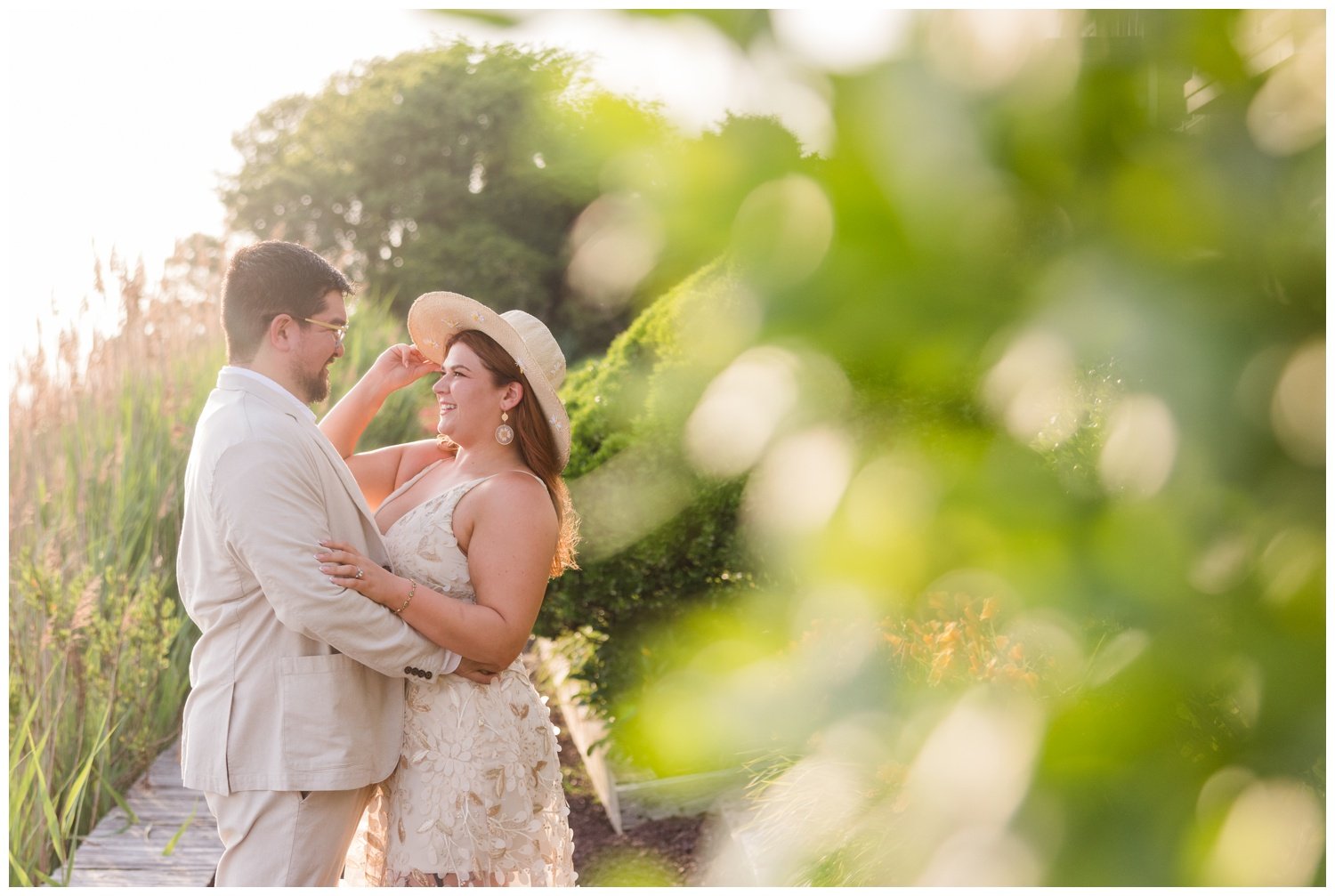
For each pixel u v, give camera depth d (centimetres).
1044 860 34
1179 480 34
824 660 38
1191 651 35
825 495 37
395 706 240
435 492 259
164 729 496
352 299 251
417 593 229
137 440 579
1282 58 33
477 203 1714
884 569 37
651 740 40
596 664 438
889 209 34
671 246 36
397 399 800
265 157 2184
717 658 39
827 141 34
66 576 470
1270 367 33
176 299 689
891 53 33
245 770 224
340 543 226
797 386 36
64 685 410
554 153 36
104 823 419
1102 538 36
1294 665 34
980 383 36
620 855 389
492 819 234
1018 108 33
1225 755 35
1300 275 33
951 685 38
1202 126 34
